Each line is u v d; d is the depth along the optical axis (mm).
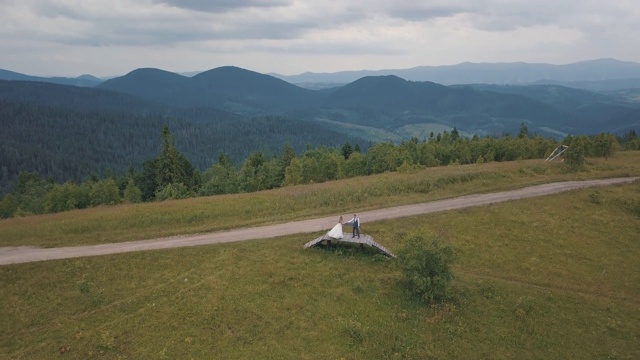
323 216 46281
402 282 33938
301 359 26859
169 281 32750
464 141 101625
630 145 114062
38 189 112812
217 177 85875
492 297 33594
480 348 28906
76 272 33531
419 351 28188
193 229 42375
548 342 29781
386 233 41906
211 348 27094
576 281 36812
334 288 32844
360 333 28734
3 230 42781
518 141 95875
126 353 26469
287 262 35312
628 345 29938
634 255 41688
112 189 74625
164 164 87125
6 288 31562
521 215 47750
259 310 30094
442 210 48000
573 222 47156
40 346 26797
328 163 81000
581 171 67688
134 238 40125
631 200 53031
